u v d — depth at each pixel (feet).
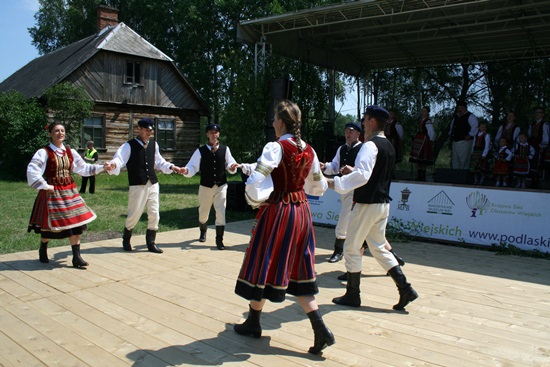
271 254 8.95
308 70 39.86
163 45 90.99
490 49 40.32
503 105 43.45
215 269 15.80
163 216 29.48
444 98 46.78
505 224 20.77
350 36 38.75
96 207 32.14
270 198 9.17
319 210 26.17
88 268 15.55
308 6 67.10
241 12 82.28
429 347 9.76
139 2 89.86
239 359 9.01
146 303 12.22
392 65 46.11
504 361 9.14
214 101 85.97
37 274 14.74
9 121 50.06
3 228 23.52
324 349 9.53
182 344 9.68
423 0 28.48
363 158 10.94
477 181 30.91
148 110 64.08
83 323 10.76
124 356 9.06
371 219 11.80
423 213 23.00
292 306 12.28
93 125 59.06
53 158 14.92
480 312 12.12
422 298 13.24
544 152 30.99
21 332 10.19
